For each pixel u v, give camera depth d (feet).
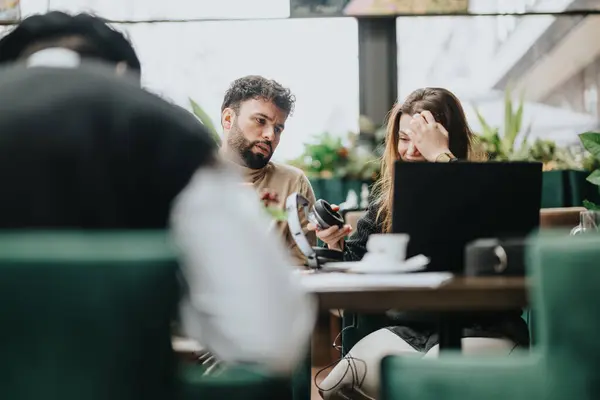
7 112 2.96
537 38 19.36
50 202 2.93
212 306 3.11
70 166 2.95
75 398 2.93
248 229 3.15
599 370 3.84
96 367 2.92
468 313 5.72
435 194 5.45
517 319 6.71
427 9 18.75
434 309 4.42
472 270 5.13
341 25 19.12
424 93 8.09
